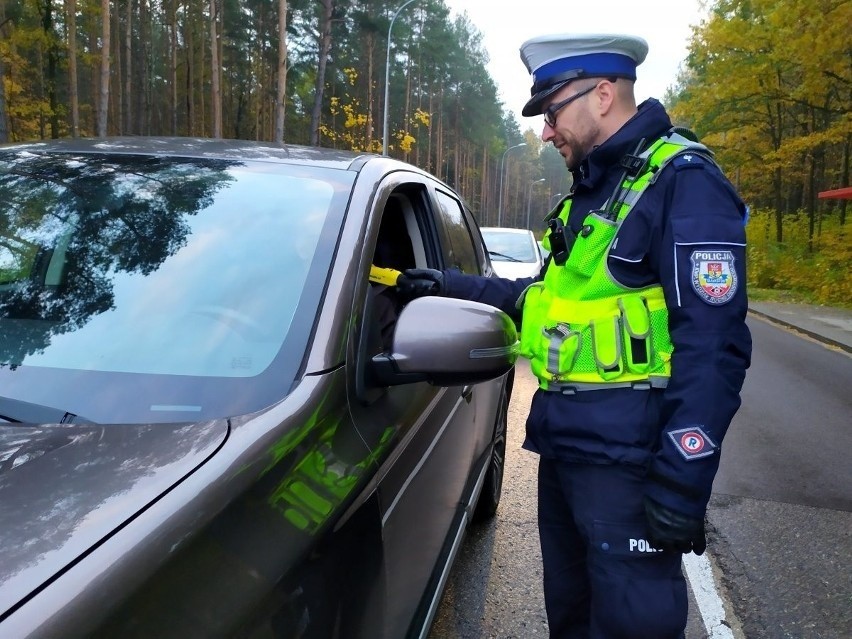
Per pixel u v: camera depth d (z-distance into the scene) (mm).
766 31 18531
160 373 1512
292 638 1160
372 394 1749
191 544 1060
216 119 27312
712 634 3039
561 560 2256
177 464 1188
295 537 1242
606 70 1909
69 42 25141
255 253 1819
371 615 1512
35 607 873
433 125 56125
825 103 19938
